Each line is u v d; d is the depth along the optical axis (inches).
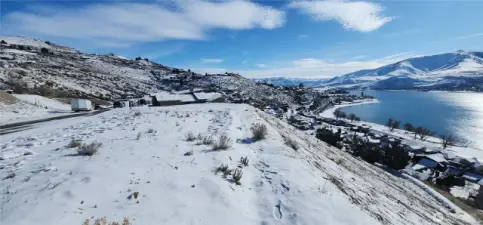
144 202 187.2
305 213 195.3
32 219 156.3
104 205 179.0
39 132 606.2
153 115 829.8
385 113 7057.1
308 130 3538.4
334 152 690.8
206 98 2218.3
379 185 431.8
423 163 2144.4
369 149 1718.8
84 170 243.3
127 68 7829.7
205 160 295.4
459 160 2301.9
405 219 271.3
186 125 576.7
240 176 251.1
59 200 181.3
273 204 212.2
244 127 567.2
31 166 261.9
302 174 271.0
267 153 350.6
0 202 178.2
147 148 340.2
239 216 189.5
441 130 4594.0
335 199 225.1
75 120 925.2
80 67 5295.3
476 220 534.9
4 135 617.0
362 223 195.0
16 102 1392.7
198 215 180.4
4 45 5969.5
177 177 237.1
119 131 495.8
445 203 619.5
